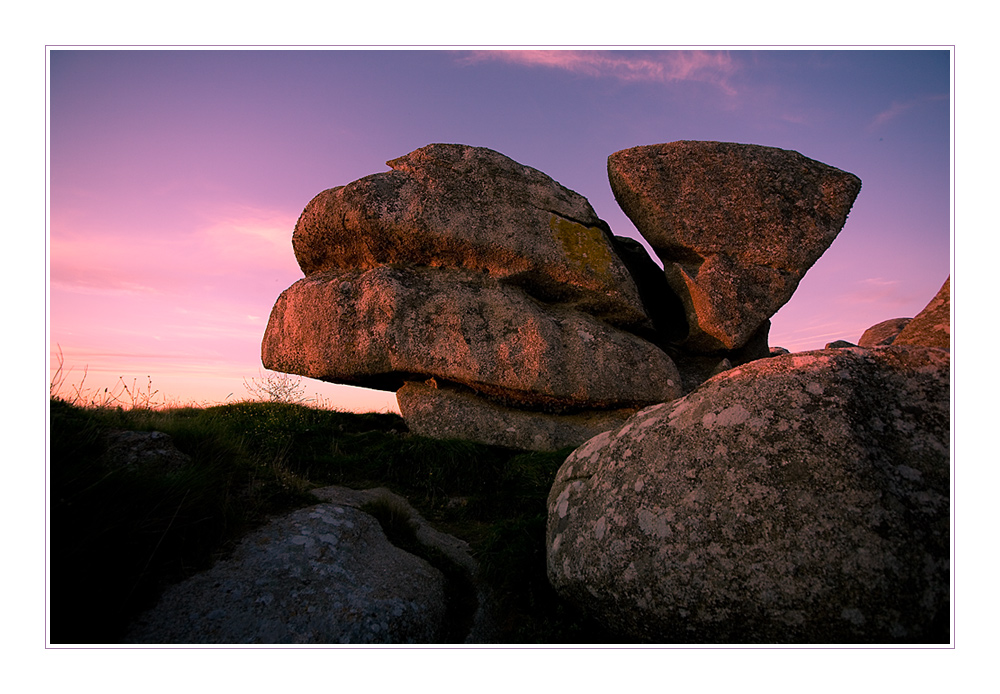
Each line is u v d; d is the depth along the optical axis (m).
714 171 9.16
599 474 3.70
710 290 9.05
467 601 4.13
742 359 10.12
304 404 9.20
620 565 3.12
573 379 8.37
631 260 10.45
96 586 3.02
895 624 2.45
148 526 3.39
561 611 3.75
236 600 3.29
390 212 8.37
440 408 8.35
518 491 6.40
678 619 2.87
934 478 2.71
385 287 8.27
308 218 8.88
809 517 2.68
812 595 2.57
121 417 4.66
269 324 9.08
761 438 3.00
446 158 8.88
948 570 2.48
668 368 9.02
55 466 3.28
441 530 5.60
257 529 4.05
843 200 9.32
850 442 2.79
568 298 9.12
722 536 2.84
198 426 4.92
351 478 6.59
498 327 8.36
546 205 9.26
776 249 9.19
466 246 8.57
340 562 3.93
